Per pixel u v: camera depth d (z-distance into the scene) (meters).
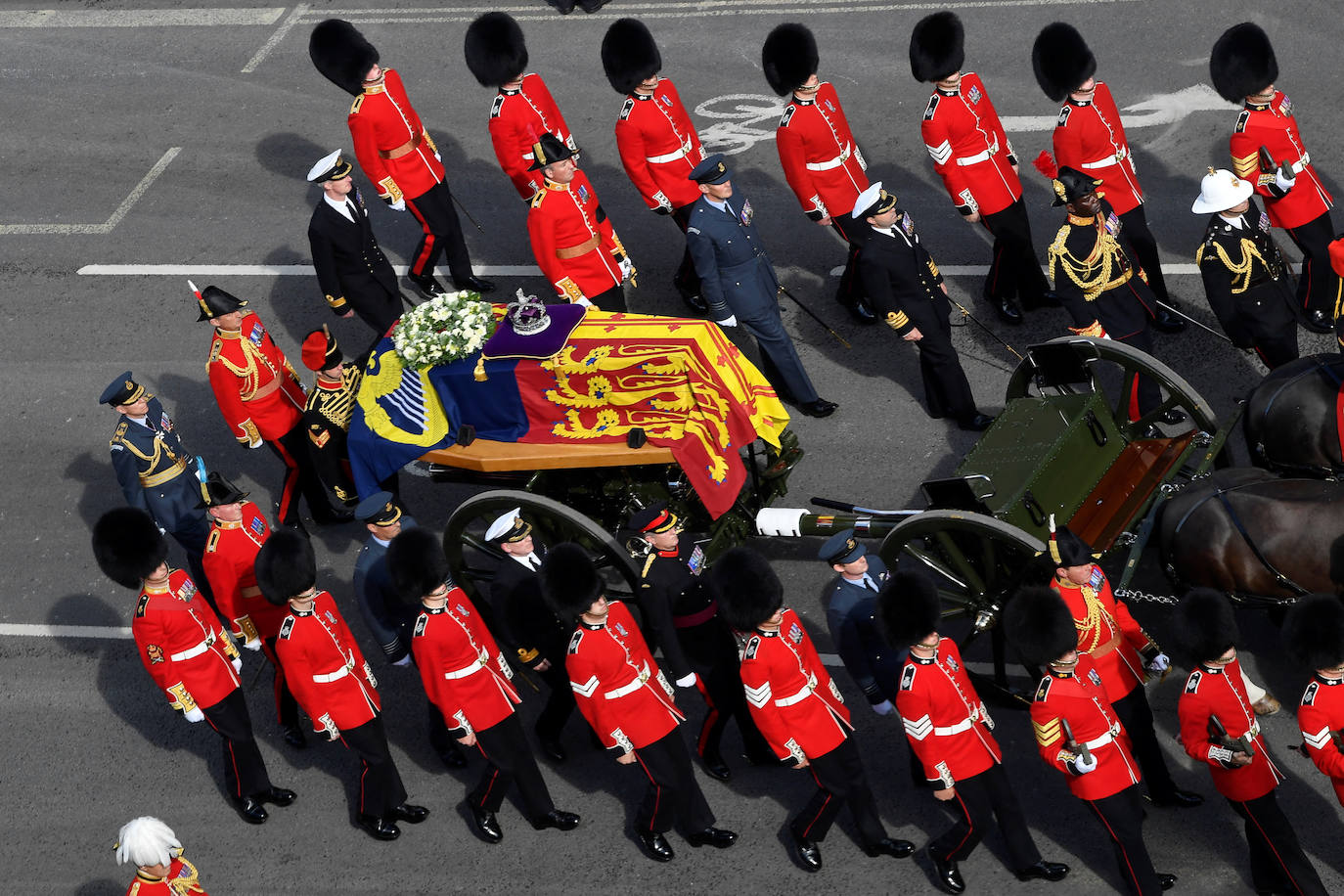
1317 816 34.66
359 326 52.84
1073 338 39.66
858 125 58.44
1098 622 33.16
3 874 37.62
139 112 64.25
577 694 34.31
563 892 35.56
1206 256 42.00
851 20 64.50
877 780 37.19
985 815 33.31
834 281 52.38
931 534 36.28
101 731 41.16
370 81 49.50
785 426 41.50
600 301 47.06
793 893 34.81
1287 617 31.16
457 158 59.66
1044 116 57.12
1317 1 60.81
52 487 48.38
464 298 40.53
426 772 39.06
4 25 70.81
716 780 37.78
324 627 35.06
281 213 57.88
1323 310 47.31
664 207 50.94
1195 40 60.09
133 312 54.22
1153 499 37.47
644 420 39.03
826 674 34.34
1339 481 34.94
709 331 39.69
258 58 66.81
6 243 57.94
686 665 35.72
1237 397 45.41
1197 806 35.22
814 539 43.34
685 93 61.44
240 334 43.31
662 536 35.22
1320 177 52.75
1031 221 53.19
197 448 49.44
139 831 30.61
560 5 67.12
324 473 42.41
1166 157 54.97
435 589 34.22
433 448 40.31
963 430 45.94
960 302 50.78
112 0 71.94
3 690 42.53
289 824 38.16
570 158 45.31
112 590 45.16
